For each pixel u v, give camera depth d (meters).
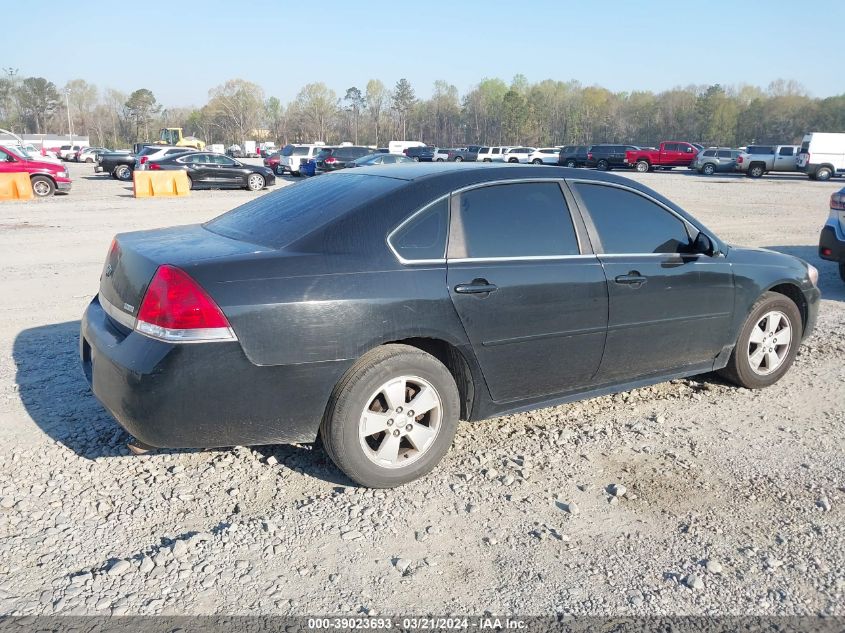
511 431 4.30
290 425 3.30
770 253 5.13
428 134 148.75
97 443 3.97
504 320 3.71
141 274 3.24
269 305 3.13
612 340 4.15
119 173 32.69
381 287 3.36
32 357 5.46
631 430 4.34
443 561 2.98
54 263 9.68
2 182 20.80
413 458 3.58
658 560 3.02
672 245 4.47
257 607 2.67
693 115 129.12
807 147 37.50
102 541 3.07
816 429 4.40
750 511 3.42
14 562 2.89
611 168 46.97
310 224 3.50
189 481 3.59
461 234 3.67
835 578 2.91
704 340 4.62
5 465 3.69
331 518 3.28
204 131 152.25
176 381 3.05
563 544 3.12
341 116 146.75
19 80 146.75
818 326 6.95
